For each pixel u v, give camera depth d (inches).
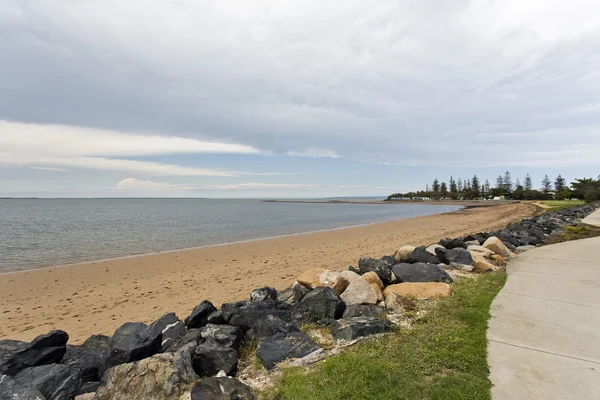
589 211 1080.8
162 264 495.5
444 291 215.3
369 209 2849.4
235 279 390.6
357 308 190.4
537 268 287.1
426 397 104.2
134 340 152.3
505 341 142.1
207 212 2223.2
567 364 122.3
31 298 332.8
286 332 155.8
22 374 125.6
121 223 1288.1
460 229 901.2
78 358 150.6
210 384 109.7
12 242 749.9
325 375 119.0
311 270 239.9
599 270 274.1
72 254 593.3
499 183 4778.5
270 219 1546.5
